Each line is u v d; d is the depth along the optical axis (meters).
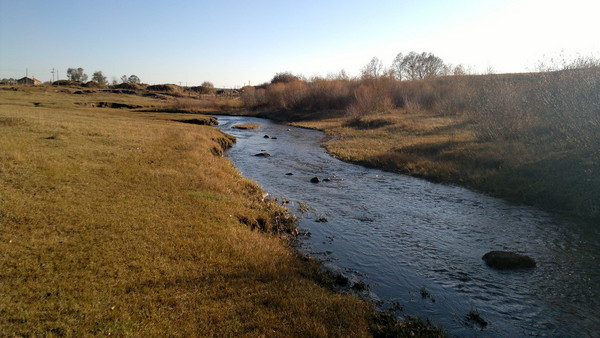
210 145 21.38
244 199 11.66
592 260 8.44
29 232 7.23
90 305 5.19
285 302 5.77
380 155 21.69
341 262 8.31
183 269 6.52
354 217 11.57
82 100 61.84
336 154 23.41
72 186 10.36
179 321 5.07
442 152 20.47
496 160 17.22
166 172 13.13
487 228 10.66
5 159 11.83
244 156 22.42
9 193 9.10
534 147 17.45
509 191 14.12
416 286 7.28
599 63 18.97
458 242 9.61
